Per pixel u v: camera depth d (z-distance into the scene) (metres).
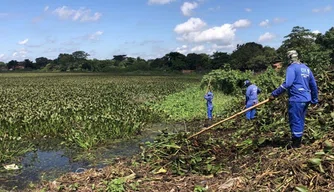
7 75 84.69
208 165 6.88
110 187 6.18
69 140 11.56
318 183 5.48
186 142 8.02
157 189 6.17
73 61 134.88
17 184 7.81
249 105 11.74
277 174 5.91
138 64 113.81
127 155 10.13
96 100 22.41
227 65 27.88
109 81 52.66
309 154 6.31
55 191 6.50
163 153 7.85
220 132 10.69
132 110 16.52
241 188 5.75
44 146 11.41
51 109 16.14
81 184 6.65
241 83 25.19
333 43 41.97
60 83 47.22
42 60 145.38
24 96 26.03
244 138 8.58
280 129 8.06
